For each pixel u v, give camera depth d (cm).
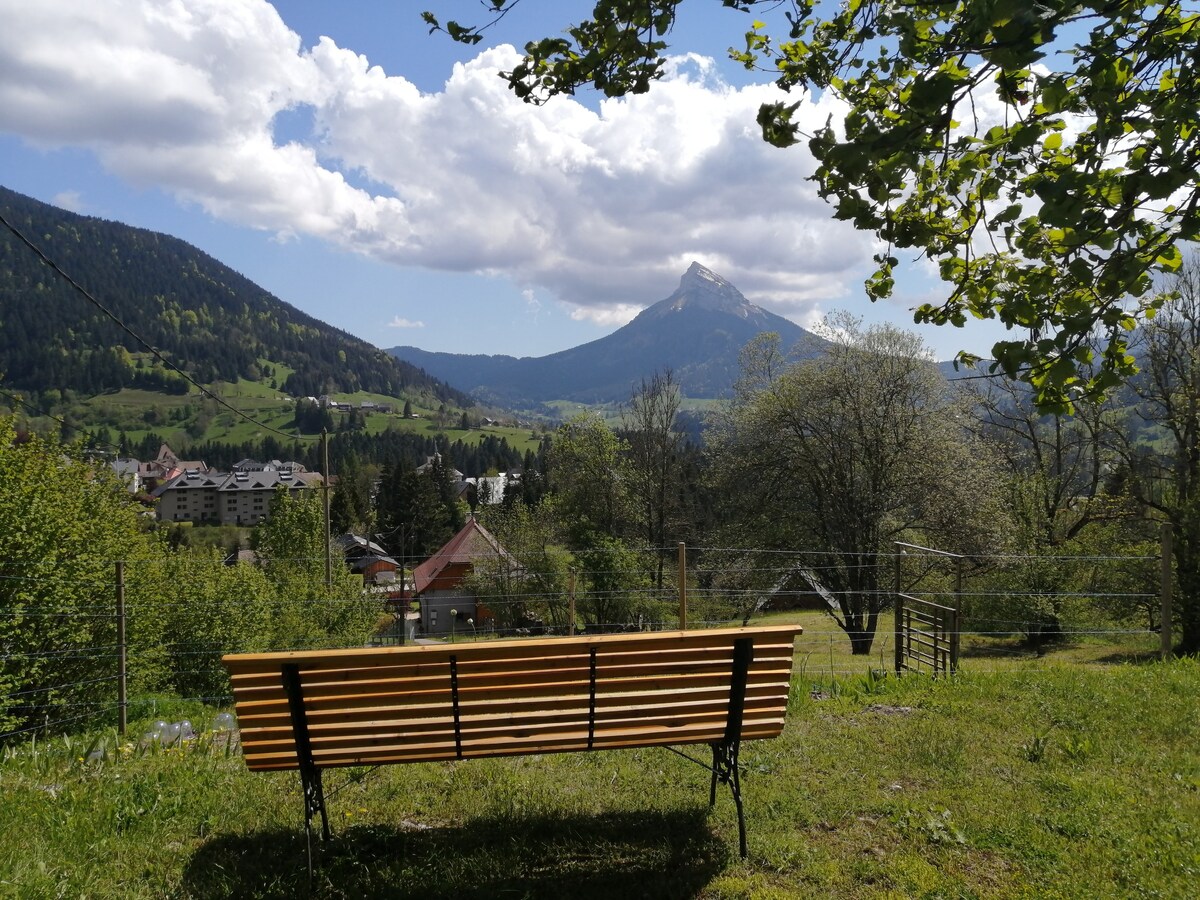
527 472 8819
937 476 2778
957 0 228
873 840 430
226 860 409
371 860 414
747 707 432
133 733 681
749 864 406
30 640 1369
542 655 395
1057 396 313
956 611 976
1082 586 2827
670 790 501
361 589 3366
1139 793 487
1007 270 364
